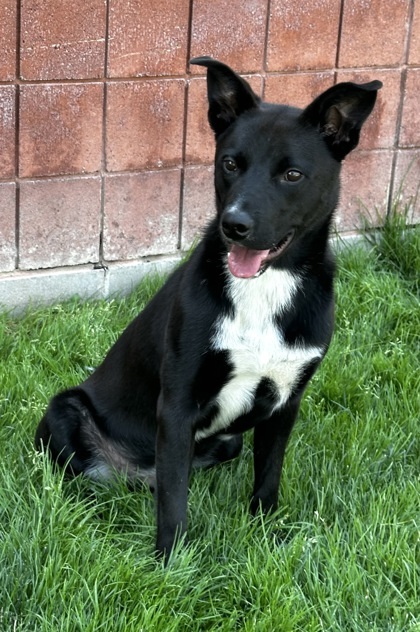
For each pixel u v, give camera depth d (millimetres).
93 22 3252
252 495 2717
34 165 3293
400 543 2551
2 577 2410
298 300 2572
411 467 2852
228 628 2385
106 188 3398
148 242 3498
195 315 2545
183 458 2555
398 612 2418
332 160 2561
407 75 3713
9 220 3311
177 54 3379
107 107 3332
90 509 2604
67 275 3406
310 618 2416
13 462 2730
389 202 3809
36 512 2535
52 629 2311
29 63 3209
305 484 2766
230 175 2529
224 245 2549
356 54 3635
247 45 3471
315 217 2559
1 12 3141
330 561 2490
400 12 3645
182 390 2551
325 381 3068
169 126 3424
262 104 2588
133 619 2342
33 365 3074
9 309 3344
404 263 3652
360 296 3443
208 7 3383
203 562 2553
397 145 3762
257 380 2604
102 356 3133
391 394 3057
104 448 2811
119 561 2457
